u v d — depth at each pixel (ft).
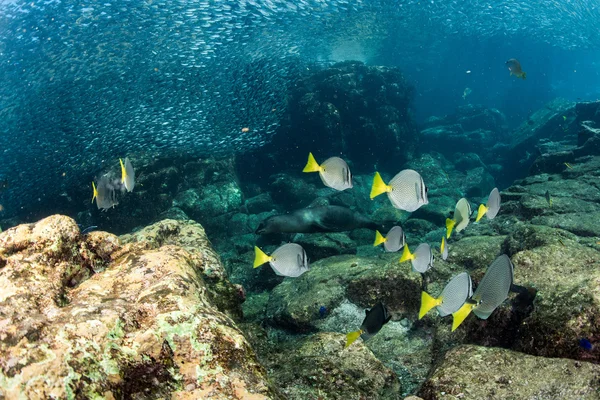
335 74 59.72
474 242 21.26
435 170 54.70
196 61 56.03
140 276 8.38
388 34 107.45
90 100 51.80
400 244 16.33
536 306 11.80
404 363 14.70
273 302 20.56
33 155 50.67
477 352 10.94
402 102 63.77
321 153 57.98
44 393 5.52
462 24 110.42
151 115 51.26
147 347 6.59
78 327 6.34
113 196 17.28
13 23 47.34
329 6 72.08
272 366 11.98
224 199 46.91
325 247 30.50
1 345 5.98
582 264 13.78
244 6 58.39
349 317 17.99
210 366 6.63
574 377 9.32
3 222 49.29
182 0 52.44
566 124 66.39
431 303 9.61
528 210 28.63
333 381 10.78
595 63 203.82
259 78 59.16
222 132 53.88
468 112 91.50
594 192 30.40
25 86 50.78
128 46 54.08
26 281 7.72
